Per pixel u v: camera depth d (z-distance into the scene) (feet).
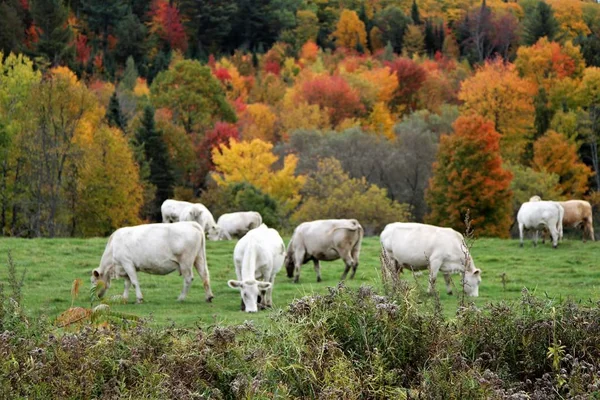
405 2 618.85
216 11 538.06
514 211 201.36
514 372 32.30
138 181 191.93
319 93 320.91
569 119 261.85
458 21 576.61
